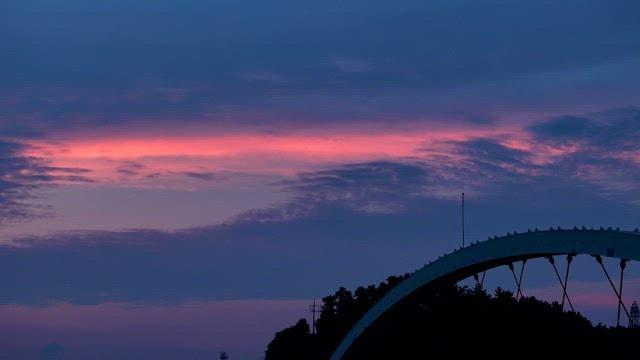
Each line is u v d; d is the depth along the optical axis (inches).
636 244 3700.8
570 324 5590.6
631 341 5482.3
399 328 6589.6
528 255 4362.7
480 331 5807.1
